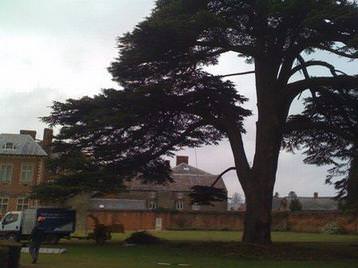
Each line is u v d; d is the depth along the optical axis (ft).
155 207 265.54
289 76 94.43
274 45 88.84
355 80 85.20
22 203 211.00
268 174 89.30
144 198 266.57
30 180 212.64
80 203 188.03
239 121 101.14
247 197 89.86
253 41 90.79
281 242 111.04
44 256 75.61
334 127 95.09
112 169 94.94
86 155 90.33
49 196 88.58
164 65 84.94
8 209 209.77
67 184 88.58
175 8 81.00
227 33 86.48
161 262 69.31
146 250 87.10
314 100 95.61
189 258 75.20
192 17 75.66
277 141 91.56
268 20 82.89
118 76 87.25
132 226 201.36
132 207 254.68
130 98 85.92
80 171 89.25
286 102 93.35
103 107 88.69
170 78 88.43
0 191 210.59
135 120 87.35
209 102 95.50
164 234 161.38
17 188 211.82
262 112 91.97
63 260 69.92
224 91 93.81
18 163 213.87
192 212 207.00
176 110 93.76
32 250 65.51
